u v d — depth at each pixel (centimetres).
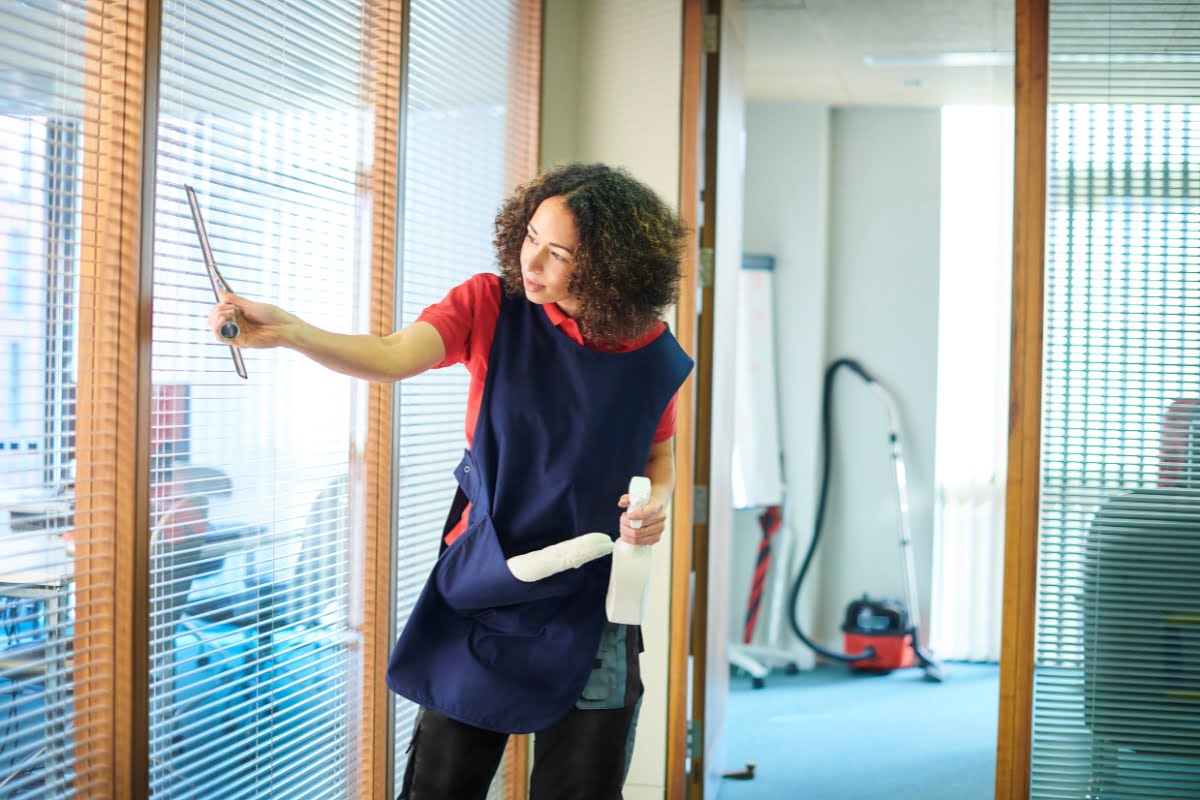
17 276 138
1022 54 304
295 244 199
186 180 168
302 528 208
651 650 336
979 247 567
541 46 316
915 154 566
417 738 169
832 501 574
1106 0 302
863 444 571
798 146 556
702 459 342
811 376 559
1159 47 300
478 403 171
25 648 142
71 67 146
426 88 254
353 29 219
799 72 496
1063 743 305
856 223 572
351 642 229
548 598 165
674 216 169
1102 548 303
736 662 528
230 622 186
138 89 153
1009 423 306
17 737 141
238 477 187
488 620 165
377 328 227
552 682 164
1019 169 304
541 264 158
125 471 154
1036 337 303
